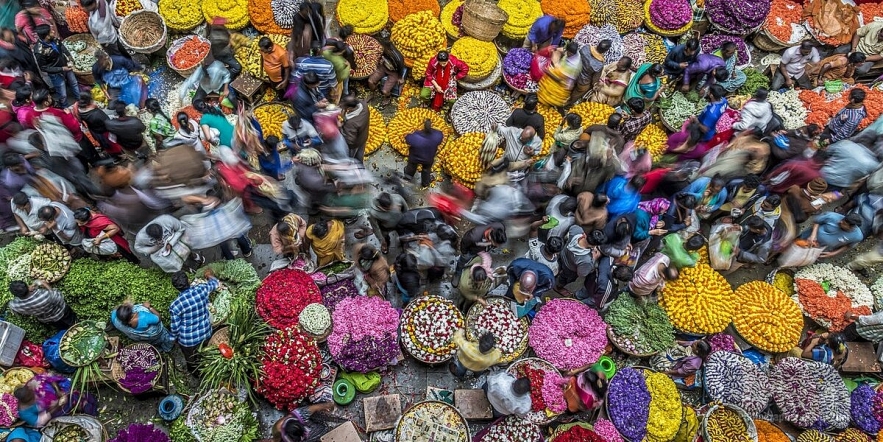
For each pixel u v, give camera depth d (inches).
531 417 301.4
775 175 359.6
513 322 332.2
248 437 292.0
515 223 335.0
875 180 355.9
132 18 407.5
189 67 400.2
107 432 294.8
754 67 461.1
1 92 337.1
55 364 297.9
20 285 276.7
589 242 301.4
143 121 383.6
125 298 315.0
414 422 297.4
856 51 450.6
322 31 382.0
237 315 309.3
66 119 327.9
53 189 310.0
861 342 346.9
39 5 390.3
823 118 419.5
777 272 371.9
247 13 426.3
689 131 372.2
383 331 318.3
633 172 346.6
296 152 349.7
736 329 343.9
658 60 442.0
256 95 405.1
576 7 446.0
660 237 356.2
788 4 475.8
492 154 358.6
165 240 301.6
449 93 412.2
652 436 306.0
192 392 309.4
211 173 327.9
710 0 458.3
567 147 367.6
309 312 312.8
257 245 368.5
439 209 337.4
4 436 267.7
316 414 299.3
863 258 374.0
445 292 364.8
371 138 401.7
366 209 349.4
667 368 329.7
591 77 394.0
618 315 336.2
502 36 451.8
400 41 407.5
